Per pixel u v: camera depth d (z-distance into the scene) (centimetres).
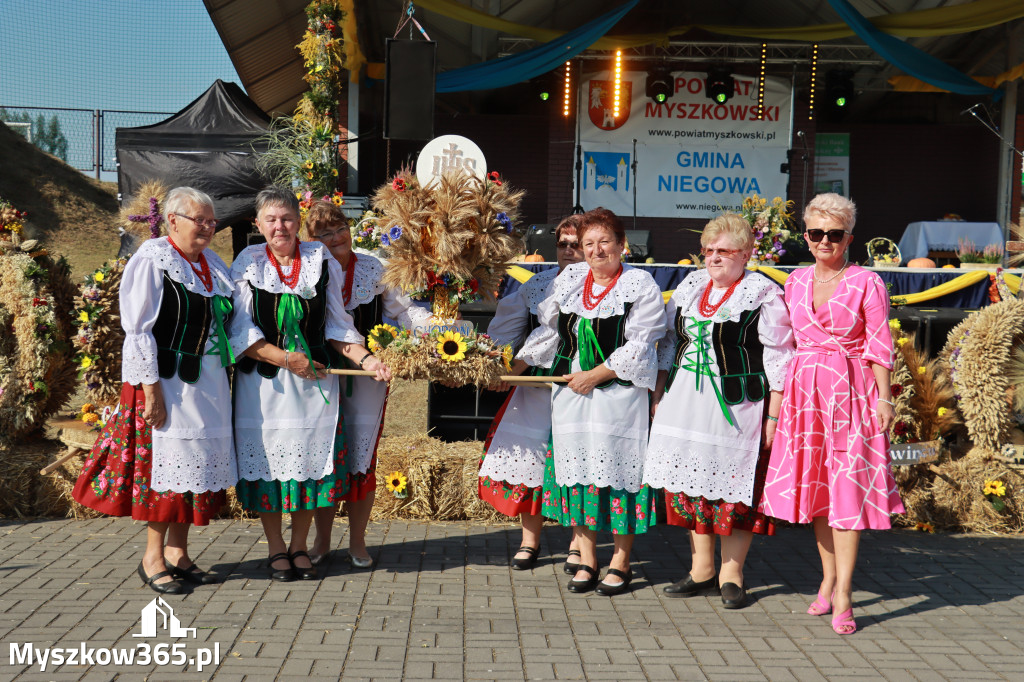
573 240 433
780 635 361
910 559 468
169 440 380
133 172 855
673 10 1480
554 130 1466
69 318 559
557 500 418
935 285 796
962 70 1462
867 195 1661
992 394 525
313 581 410
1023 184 1381
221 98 879
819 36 1294
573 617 374
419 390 760
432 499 523
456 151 546
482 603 388
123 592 387
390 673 314
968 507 524
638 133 1449
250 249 411
